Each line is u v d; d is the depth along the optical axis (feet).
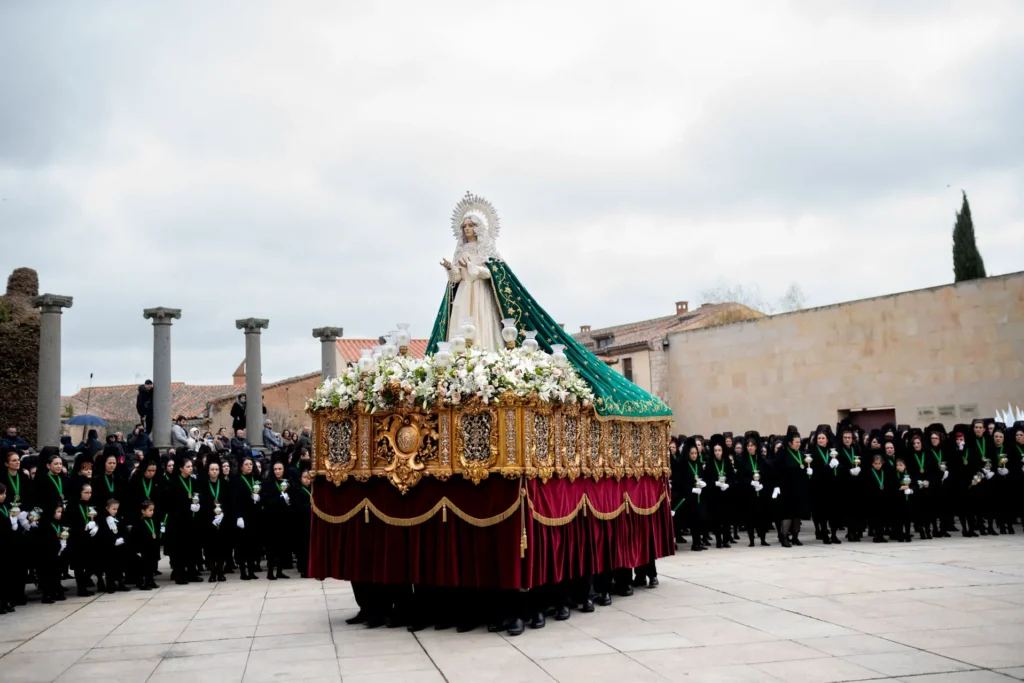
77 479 44.55
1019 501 59.16
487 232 36.27
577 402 32.76
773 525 68.49
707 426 114.21
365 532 31.60
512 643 28.04
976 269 121.80
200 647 29.09
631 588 37.47
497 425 29.22
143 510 45.73
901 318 92.58
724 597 36.04
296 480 50.47
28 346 114.42
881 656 24.89
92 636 31.96
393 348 32.81
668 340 120.26
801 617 31.04
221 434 104.32
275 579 49.03
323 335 100.01
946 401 88.33
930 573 41.24
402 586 31.99
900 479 58.70
